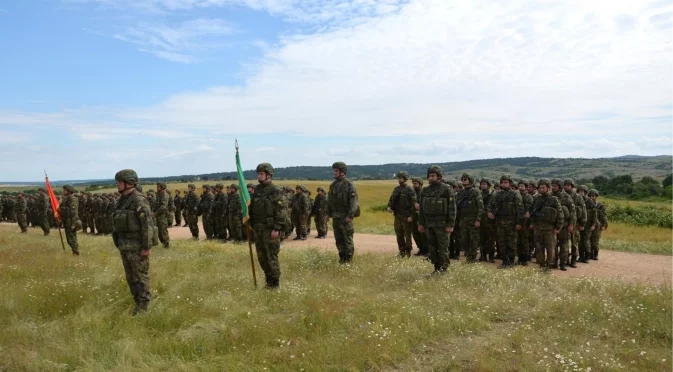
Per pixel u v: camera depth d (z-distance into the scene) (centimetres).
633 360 549
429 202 1021
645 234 2014
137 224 738
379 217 2870
